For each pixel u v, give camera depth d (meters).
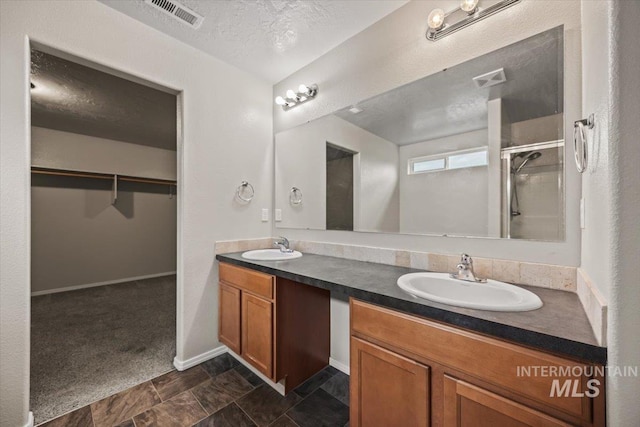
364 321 1.10
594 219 0.80
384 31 1.67
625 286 0.59
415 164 1.57
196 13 1.61
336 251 1.95
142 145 4.38
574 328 0.73
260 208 2.39
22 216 1.27
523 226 1.21
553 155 1.14
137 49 1.67
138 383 1.71
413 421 0.95
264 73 2.31
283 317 1.61
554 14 1.13
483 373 0.80
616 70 0.59
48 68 2.05
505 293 1.11
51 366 1.88
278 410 1.49
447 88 1.44
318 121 2.09
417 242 1.56
